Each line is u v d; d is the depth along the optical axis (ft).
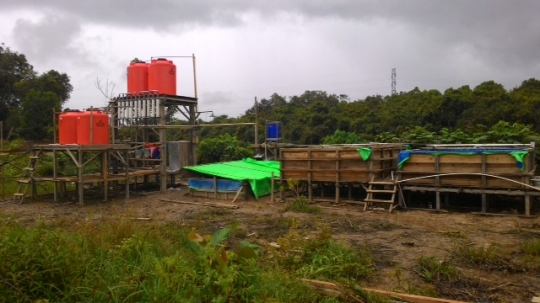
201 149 71.00
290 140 116.57
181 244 23.72
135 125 55.06
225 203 43.78
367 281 21.08
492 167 35.78
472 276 21.63
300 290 17.87
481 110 96.89
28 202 45.29
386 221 34.32
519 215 35.27
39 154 46.73
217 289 15.33
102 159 46.21
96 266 17.25
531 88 132.67
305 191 47.78
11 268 14.17
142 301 14.62
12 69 140.05
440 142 59.52
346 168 41.65
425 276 21.45
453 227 32.30
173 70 54.80
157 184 58.70
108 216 36.68
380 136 68.39
